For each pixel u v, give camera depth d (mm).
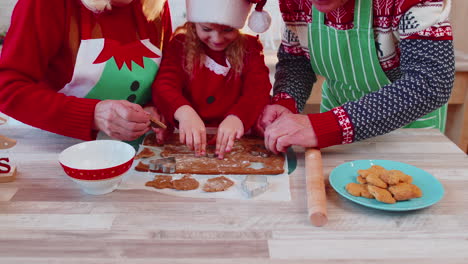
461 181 1065
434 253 795
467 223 893
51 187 1019
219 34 1314
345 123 1131
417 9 1104
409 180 997
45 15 1174
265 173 1098
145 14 1374
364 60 1303
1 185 1022
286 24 1417
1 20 2480
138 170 1106
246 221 893
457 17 2248
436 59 1113
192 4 1290
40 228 861
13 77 1164
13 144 1033
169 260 771
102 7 1168
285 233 853
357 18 1223
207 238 834
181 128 1250
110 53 1294
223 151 1188
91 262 764
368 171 1033
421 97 1115
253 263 765
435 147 1267
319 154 1140
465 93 2439
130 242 821
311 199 924
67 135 1209
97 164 1055
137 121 1169
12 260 766
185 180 1048
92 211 922
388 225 884
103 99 1358
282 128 1170
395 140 1315
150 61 1386
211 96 1446
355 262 769
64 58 1289
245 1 1298
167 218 900
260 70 1444
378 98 1130
